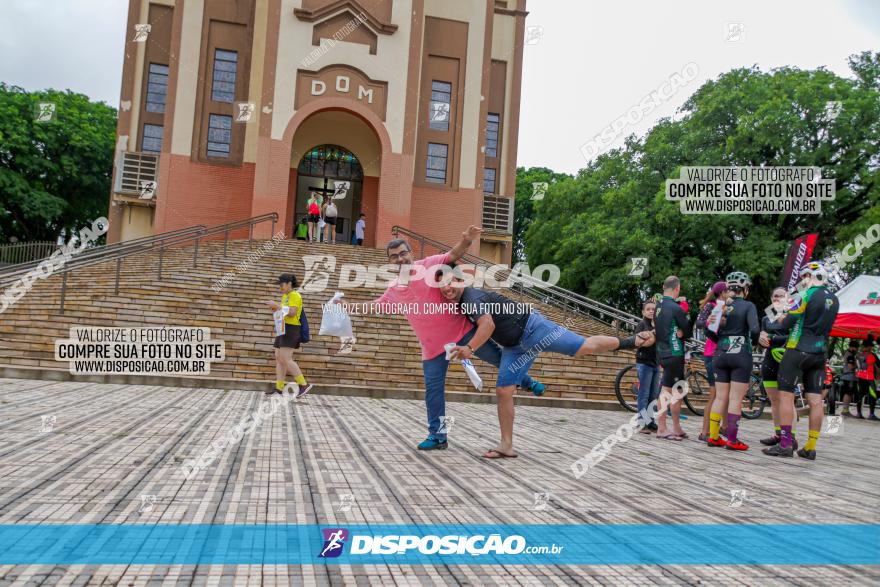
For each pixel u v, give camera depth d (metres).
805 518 3.34
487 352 5.08
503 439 4.82
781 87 21.38
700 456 5.62
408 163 20.39
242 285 12.80
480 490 3.62
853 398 15.51
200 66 21.33
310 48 20.02
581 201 27.67
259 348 10.34
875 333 13.91
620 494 3.72
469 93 22.45
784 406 6.04
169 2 22.05
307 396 9.03
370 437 5.50
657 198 21.69
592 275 24.50
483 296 4.55
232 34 21.67
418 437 5.66
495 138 23.86
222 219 21.02
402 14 20.77
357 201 23.94
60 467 3.58
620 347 4.51
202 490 3.28
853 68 22.88
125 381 8.84
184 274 13.16
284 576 2.19
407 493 3.46
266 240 18.27
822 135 20.95
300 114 19.80
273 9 19.88
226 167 21.17
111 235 21.19
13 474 3.36
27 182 27.33
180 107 21.02
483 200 22.97
